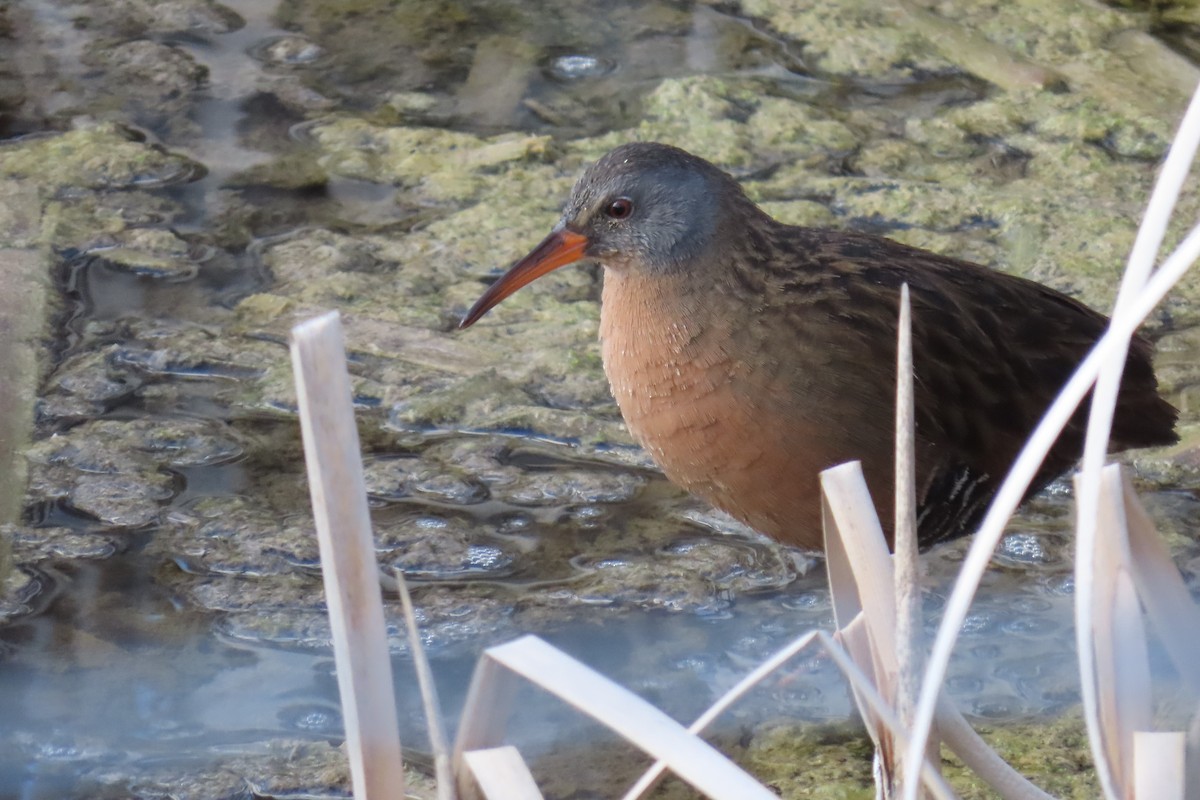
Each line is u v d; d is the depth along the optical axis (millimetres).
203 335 9641
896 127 11758
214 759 6762
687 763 3912
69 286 10008
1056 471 7707
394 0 13258
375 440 8906
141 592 7746
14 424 8820
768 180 11109
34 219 10531
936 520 7562
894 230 10602
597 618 7688
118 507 8297
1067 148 11461
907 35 12797
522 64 12484
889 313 7281
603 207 7445
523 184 11125
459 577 7938
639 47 12758
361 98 12086
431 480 8602
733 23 13039
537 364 9523
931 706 4027
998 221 10711
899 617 4301
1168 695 6863
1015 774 4566
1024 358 7551
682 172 7234
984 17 12961
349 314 9852
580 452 8883
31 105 11789
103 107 11812
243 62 12461
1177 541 8141
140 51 12484
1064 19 12898
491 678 4297
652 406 7402
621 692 4035
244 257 10352
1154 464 8734
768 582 7984
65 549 7996
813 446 7145
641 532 8312
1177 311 9867
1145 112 11820
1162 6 13094
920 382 7223
